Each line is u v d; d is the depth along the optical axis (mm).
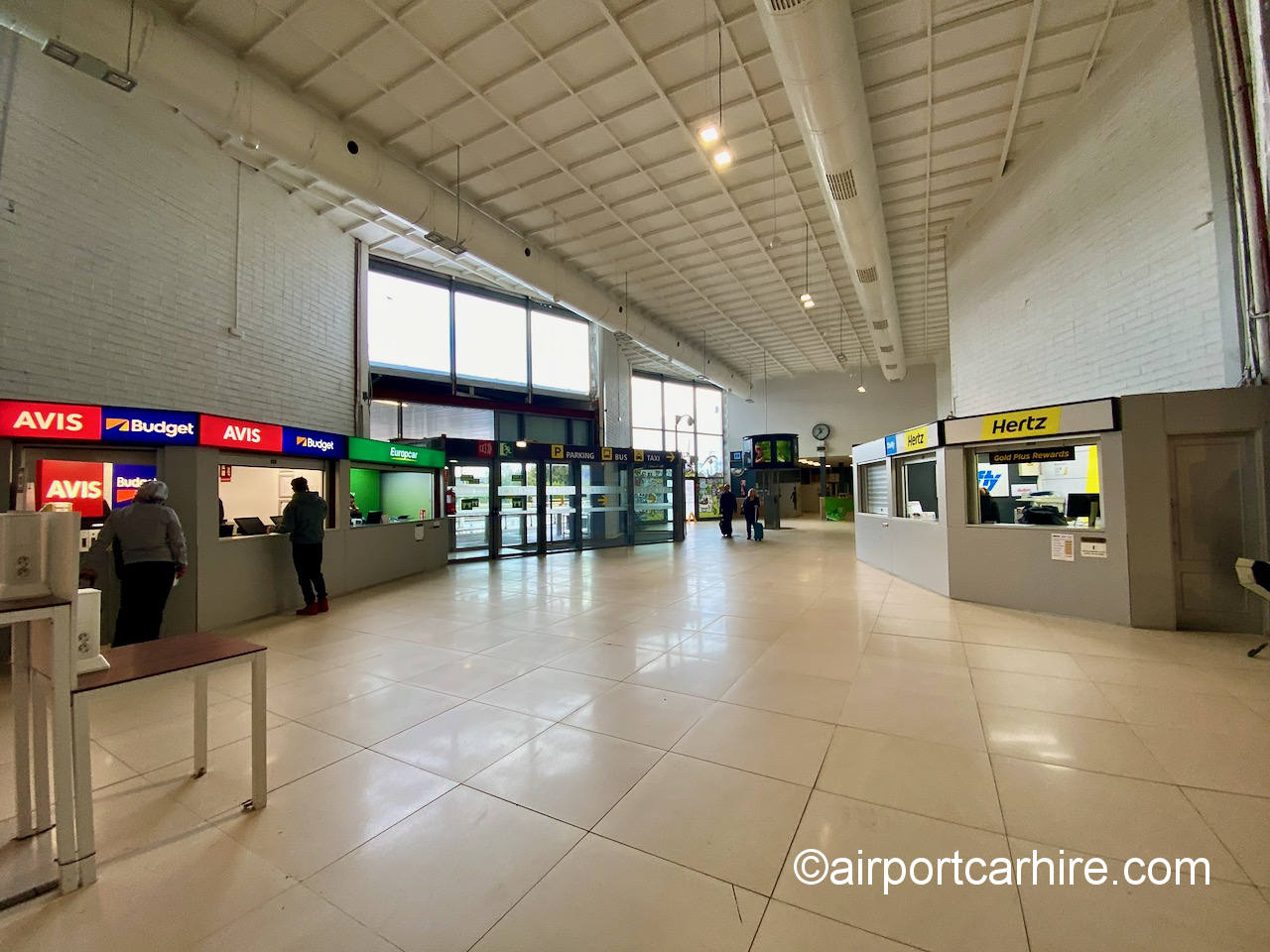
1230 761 2336
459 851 1830
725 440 22781
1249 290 4102
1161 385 4875
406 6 4598
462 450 9680
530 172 7105
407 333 10641
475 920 1521
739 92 5762
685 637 4457
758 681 3393
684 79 5570
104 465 4520
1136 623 4496
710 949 1415
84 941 1466
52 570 1803
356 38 4926
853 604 5598
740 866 1736
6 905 1578
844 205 6383
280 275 7191
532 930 1484
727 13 4785
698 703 3068
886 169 7254
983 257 7914
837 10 3975
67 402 4656
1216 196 4266
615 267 10328
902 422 19188
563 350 13969
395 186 6180
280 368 7195
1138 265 5090
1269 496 4117
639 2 4688
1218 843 1806
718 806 2068
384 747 2590
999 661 3697
